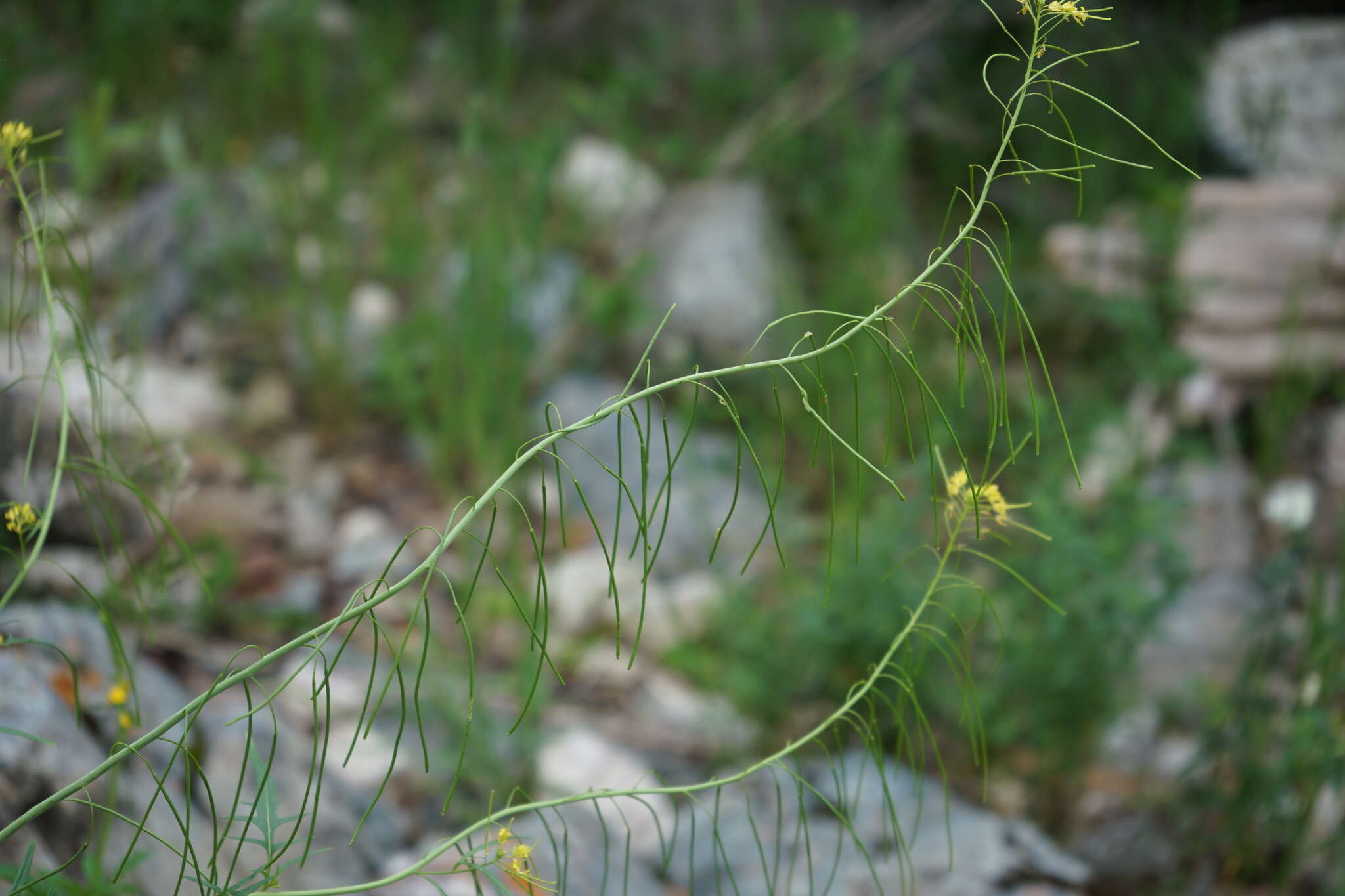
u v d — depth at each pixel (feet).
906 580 7.46
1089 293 11.59
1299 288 11.88
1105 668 7.22
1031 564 7.39
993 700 7.06
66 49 15.62
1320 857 6.95
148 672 5.90
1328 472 11.28
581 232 13.28
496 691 7.76
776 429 11.32
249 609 8.13
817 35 16.81
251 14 15.94
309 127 13.33
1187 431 11.53
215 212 11.78
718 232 12.74
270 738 5.82
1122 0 17.01
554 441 3.01
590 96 15.70
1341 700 7.16
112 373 5.98
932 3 16.08
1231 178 15.07
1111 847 7.17
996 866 6.27
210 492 9.54
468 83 16.47
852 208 12.55
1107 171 14.47
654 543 9.73
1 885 3.91
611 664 8.60
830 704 7.69
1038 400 9.69
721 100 16.87
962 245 14.08
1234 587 9.61
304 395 11.40
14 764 4.31
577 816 6.45
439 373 10.18
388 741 6.70
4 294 8.67
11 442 6.31
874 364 10.93
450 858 5.61
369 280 12.69
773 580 9.29
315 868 5.22
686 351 11.92
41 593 6.27
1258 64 15.12
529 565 9.43
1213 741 7.00
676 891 6.17
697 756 7.70
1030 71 3.16
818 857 6.32
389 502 10.31
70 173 12.69
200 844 4.93
